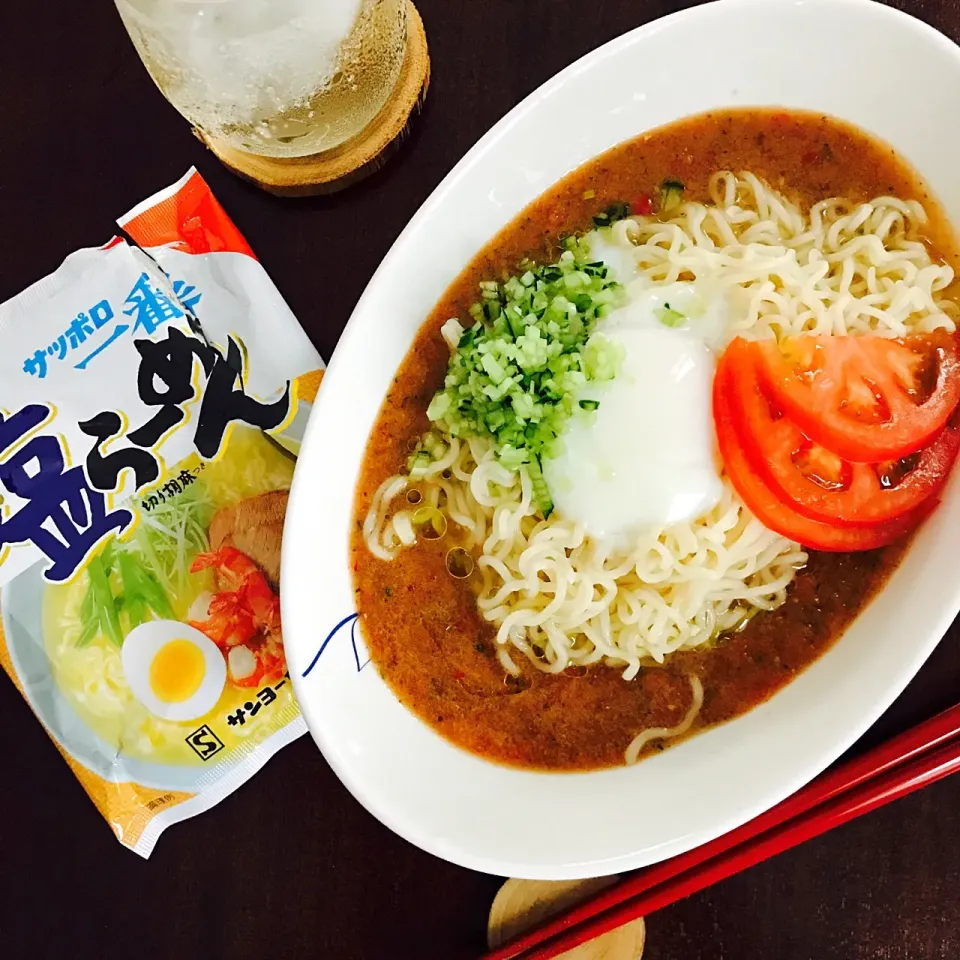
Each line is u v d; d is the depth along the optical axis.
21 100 0.35
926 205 0.32
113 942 0.34
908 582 0.30
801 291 0.32
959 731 0.30
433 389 0.33
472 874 0.33
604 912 0.32
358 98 0.32
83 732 0.34
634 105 0.31
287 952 0.33
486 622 0.33
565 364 0.30
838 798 0.31
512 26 0.34
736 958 0.33
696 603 0.32
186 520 0.35
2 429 0.34
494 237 0.32
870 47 0.30
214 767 0.34
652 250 0.33
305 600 0.29
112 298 0.35
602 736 0.32
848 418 0.29
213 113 0.32
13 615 0.34
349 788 0.29
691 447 0.31
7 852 0.34
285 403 0.35
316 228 0.35
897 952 0.32
